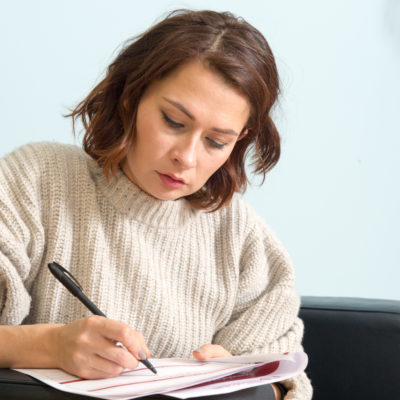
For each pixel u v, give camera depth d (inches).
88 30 72.3
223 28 41.1
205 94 38.9
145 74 40.2
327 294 85.0
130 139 42.3
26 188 43.5
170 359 39.1
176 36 39.8
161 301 45.9
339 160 83.8
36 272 43.8
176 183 41.3
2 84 70.2
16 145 71.3
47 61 71.4
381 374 56.2
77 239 44.7
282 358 35.1
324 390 56.7
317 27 81.4
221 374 33.7
